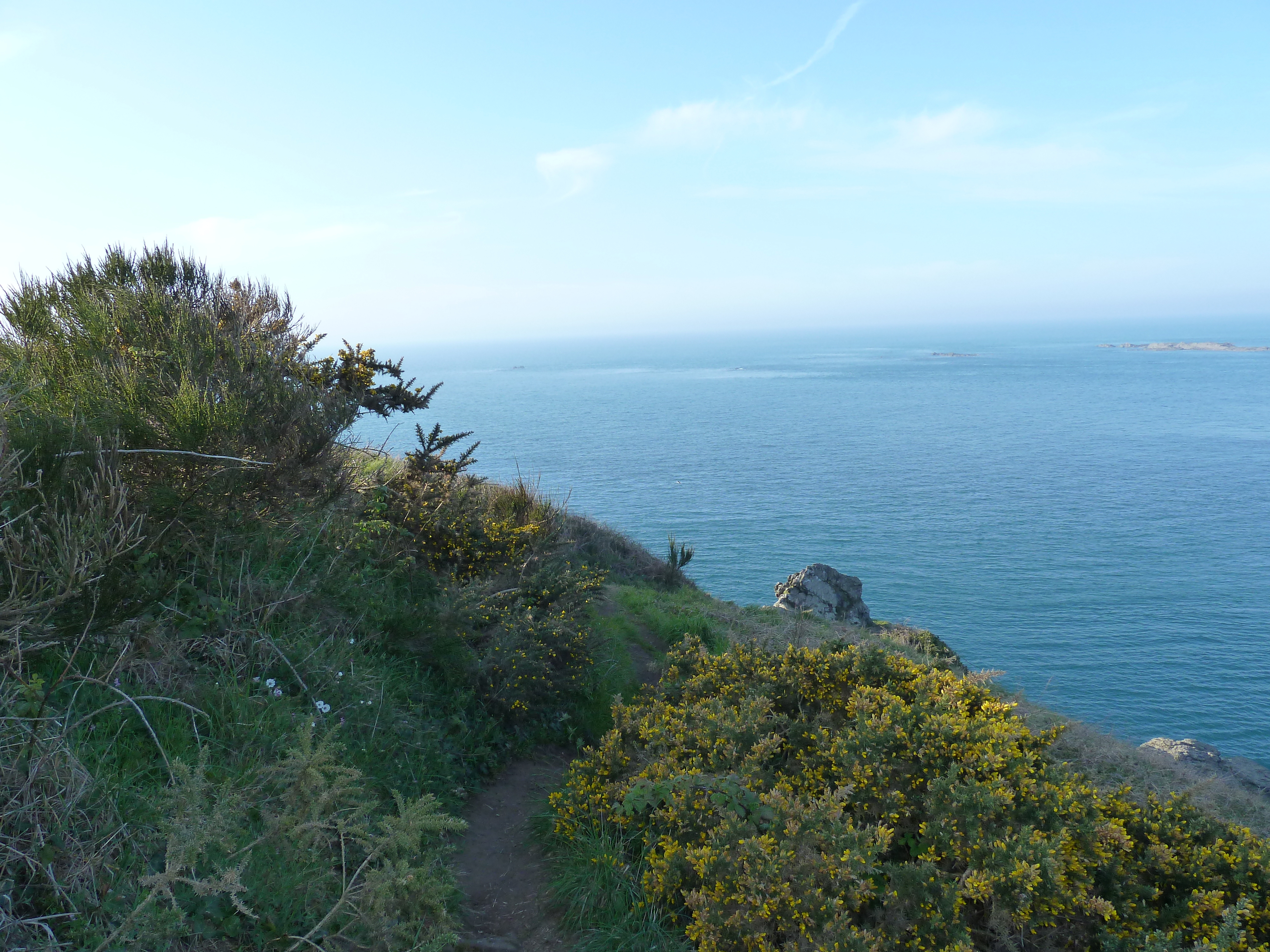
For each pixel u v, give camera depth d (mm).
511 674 6383
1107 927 3762
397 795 3375
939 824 4055
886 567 88125
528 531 8609
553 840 4871
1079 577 87438
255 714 4137
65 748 3020
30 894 2682
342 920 3307
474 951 3732
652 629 10531
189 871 3029
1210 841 4367
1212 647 64938
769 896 3611
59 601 2979
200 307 6090
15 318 5121
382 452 7992
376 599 6023
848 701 5363
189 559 4789
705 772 4867
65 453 3650
